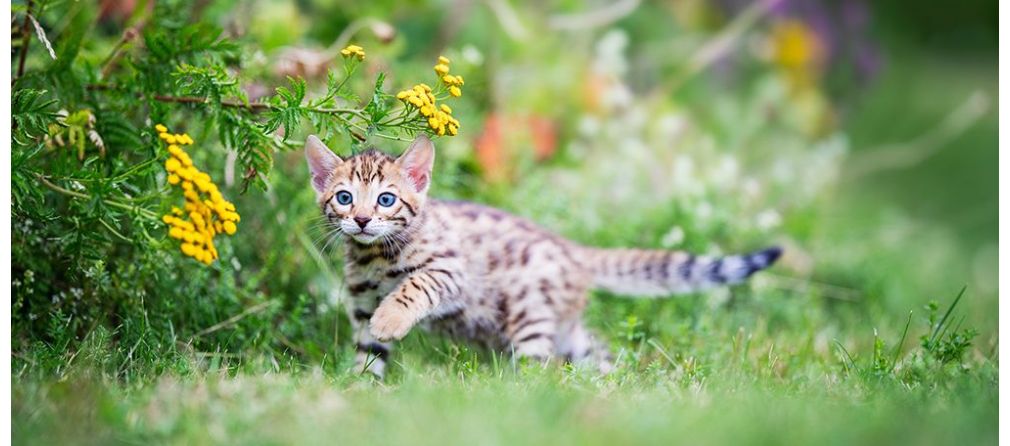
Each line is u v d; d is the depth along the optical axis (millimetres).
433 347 7266
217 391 5508
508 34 11000
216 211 5551
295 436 4883
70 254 6348
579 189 10031
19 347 6352
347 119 6191
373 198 6695
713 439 4758
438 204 7289
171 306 6965
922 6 19859
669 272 7695
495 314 7277
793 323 8688
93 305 6770
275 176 7680
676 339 7656
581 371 6297
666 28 13328
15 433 4922
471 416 5074
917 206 14195
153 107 6574
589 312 8281
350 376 6293
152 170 5977
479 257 7176
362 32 9477
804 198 10992
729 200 10016
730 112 12828
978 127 17000
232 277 7492
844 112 14805
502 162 9742
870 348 7770
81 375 5758
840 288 9766
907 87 17484
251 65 7793
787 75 13648
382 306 6559
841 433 4883
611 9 11406
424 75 9047
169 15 7383
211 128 6711
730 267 7648
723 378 6270
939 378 6172
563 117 10961
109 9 8102
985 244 13086
